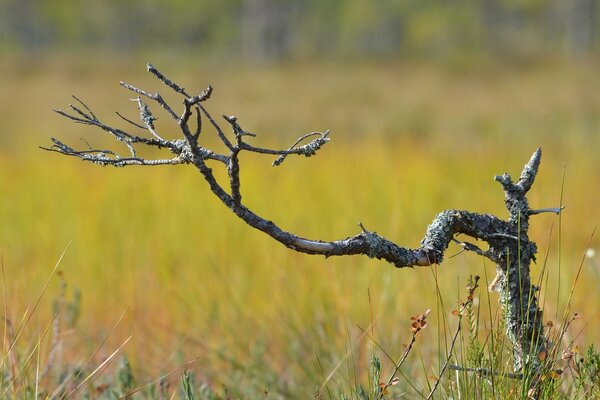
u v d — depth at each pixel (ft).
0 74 174.19
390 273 27.53
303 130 103.55
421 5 263.29
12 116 118.93
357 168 53.11
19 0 289.12
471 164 55.88
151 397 19.89
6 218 39.37
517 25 253.65
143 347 25.68
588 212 41.29
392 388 19.86
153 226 37.40
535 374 14.52
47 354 22.91
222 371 23.97
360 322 24.39
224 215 38.32
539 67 166.40
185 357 24.81
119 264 32.22
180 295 29.63
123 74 173.27
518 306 14.74
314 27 279.08
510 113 108.17
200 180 47.34
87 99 134.62
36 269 30.76
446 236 14.44
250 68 182.80
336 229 36.32
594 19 243.19
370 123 106.63
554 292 25.26
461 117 108.68
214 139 86.02
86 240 35.19
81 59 198.80
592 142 79.15
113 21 279.28
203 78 162.81
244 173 46.91
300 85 150.82
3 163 61.36
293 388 22.48
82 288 30.32
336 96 136.36
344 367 22.24
